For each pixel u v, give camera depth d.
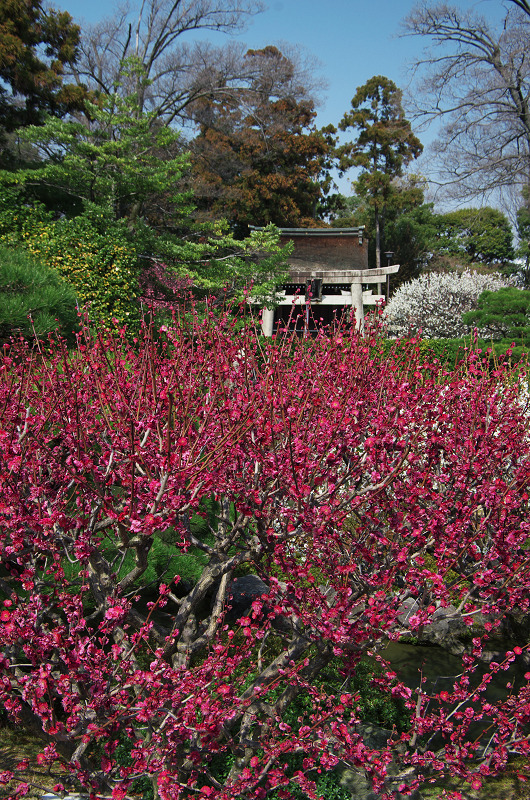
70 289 8.17
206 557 5.78
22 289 7.41
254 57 28.28
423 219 47.34
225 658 3.11
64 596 3.01
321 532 3.13
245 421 3.35
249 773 3.04
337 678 5.05
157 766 2.81
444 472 4.44
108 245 13.70
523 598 3.79
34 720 2.96
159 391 3.75
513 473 4.50
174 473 2.98
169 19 28.03
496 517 3.84
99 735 2.67
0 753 4.11
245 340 4.16
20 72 19.08
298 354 4.77
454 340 13.77
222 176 32.25
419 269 42.66
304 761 3.31
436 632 6.30
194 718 2.84
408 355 4.66
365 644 3.25
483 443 4.12
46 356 5.20
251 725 3.53
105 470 3.47
